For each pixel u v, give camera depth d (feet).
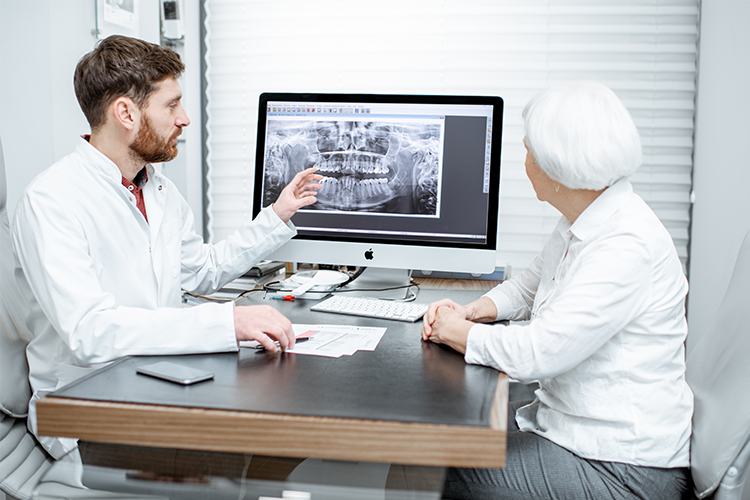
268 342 3.00
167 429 2.18
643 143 6.66
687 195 6.66
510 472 3.11
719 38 6.33
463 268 4.79
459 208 4.78
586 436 3.06
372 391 2.44
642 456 2.97
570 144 2.89
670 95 6.61
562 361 2.77
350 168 4.91
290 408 2.21
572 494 2.99
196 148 7.40
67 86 5.28
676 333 3.05
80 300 3.14
